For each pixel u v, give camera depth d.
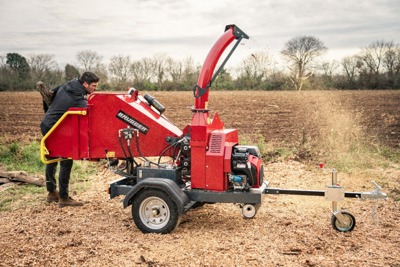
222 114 21.98
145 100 6.71
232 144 5.80
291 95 40.00
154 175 5.87
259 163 5.77
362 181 8.38
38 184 8.52
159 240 5.34
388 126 16.28
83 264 4.63
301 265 4.53
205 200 5.65
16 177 8.60
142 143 6.18
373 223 5.94
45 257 4.84
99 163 10.33
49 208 6.98
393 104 27.30
